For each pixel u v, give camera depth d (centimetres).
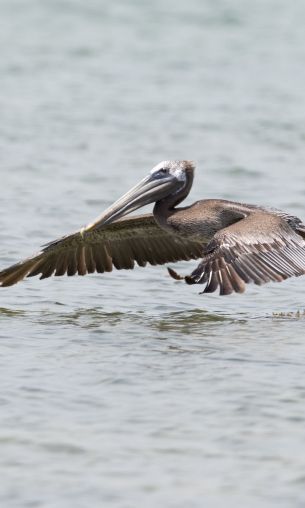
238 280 1176
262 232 1240
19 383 1212
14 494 954
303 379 1236
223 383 1223
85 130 2867
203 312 1548
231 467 1009
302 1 4759
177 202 1480
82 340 1383
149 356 1317
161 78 3509
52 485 971
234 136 2839
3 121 2928
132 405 1155
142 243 1588
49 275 1576
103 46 3928
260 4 4653
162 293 1652
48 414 1127
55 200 2217
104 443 1059
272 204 2219
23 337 1391
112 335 1412
